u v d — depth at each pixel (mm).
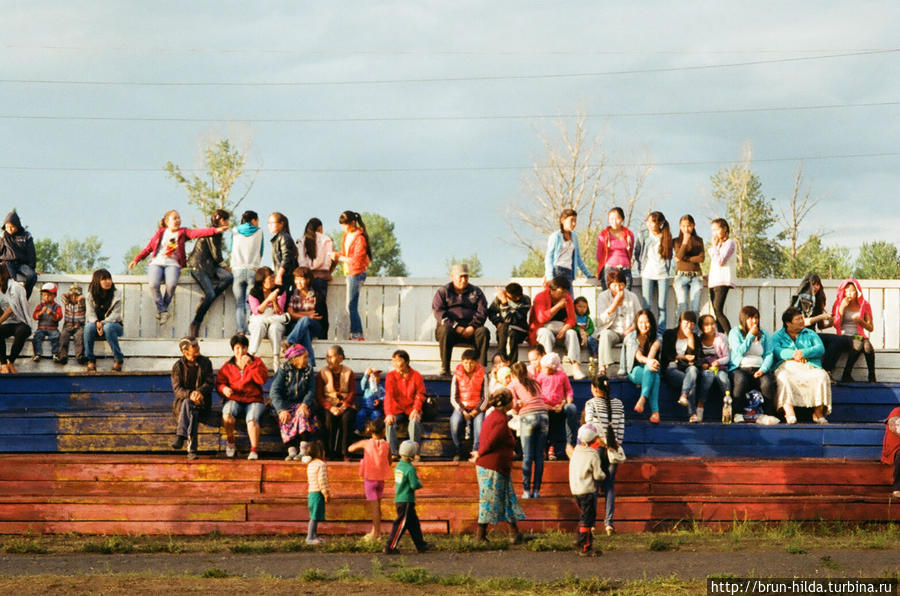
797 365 26344
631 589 16922
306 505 22578
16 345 27000
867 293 29969
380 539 21422
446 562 19328
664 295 28969
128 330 28859
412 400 24594
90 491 23453
